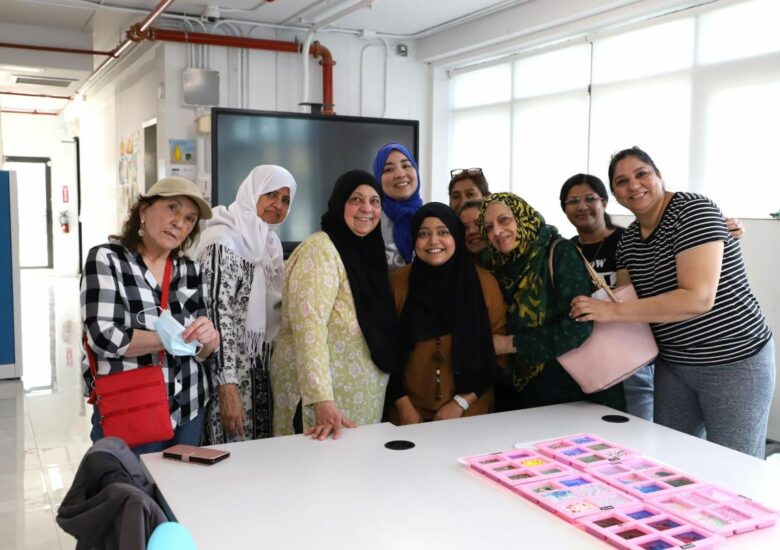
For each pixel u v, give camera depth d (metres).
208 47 6.46
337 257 2.38
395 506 1.64
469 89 7.22
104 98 10.12
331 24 6.66
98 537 1.34
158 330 2.03
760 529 1.52
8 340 5.78
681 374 2.43
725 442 2.39
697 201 2.26
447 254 2.45
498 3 5.96
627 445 2.05
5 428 4.57
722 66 4.70
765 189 4.46
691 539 1.46
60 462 3.96
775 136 4.39
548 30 5.89
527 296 2.44
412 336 2.49
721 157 4.73
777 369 4.11
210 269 2.51
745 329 2.31
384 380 2.48
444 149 7.56
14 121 12.89
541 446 2.01
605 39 5.58
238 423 2.44
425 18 6.48
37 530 3.12
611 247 2.99
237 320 2.59
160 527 1.28
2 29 7.25
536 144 6.38
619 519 1.55
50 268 13.35
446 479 1.80
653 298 2.23
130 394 2.06
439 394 2.48
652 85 5.21
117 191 9.36
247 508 1.62
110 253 2.09
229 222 2.63
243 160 6.04
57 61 7.78
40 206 13.21
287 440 2.09
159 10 5.51
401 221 3.24
